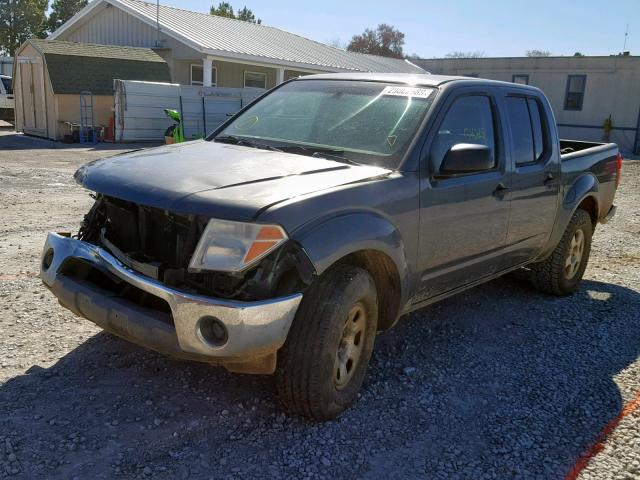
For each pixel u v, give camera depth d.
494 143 4.86
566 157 5.96
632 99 29.97
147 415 3.56
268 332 3.20
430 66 35.31
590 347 5.05
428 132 4.20
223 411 3.66
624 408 4.06
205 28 25.98
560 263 6.07
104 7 26.22
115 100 20.06
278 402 3.72
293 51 27.55
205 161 3.92
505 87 5.14
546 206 5.50
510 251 5.19
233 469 3.15
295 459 3.27
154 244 3.63
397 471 3.25
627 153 29.70
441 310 5.70
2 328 4.54
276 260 3.24
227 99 22.31
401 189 3.89
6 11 57.09
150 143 20.70
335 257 3.36
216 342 3.18
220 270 3.17
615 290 6.67
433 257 4.25
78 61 20.66
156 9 26.56
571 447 3.57
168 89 20.80
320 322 3.39
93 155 16.48
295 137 4.52
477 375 4.42
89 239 3.97
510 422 3.81
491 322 5.49
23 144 18.66
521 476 3.28
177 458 3.19
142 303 3.49
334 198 3.48
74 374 3.96
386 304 4.05
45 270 3.88
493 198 4.72
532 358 4.78
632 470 3.37
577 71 31.02
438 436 3.61
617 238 9.32
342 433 3.54
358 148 4.23
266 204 3.22
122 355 4.25
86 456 3.14
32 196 9.73
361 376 3.87
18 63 21.70
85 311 3.60
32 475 2.96
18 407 3.53
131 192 3.45
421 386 4.18
